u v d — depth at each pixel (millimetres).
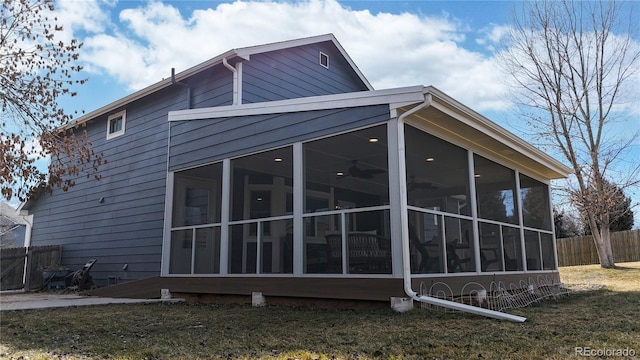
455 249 6480
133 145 10469
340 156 7008
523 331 4172
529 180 9688
